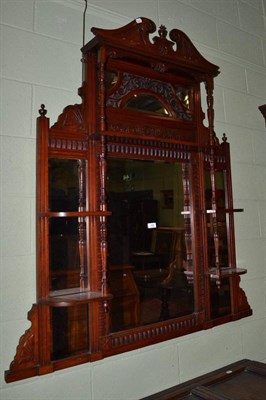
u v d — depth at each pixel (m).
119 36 1.34
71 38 1.41
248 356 1.86
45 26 1.34
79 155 1.34
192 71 1.59
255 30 2.21
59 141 1.30
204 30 1.91
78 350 1.29
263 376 1.60
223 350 1.75
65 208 1.31
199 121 1.69
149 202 1.54
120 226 1.45
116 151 1.43
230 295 1.80
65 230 1.32
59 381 1.24
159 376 1.50
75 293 1.28
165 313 1.54
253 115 2.10
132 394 1.41
